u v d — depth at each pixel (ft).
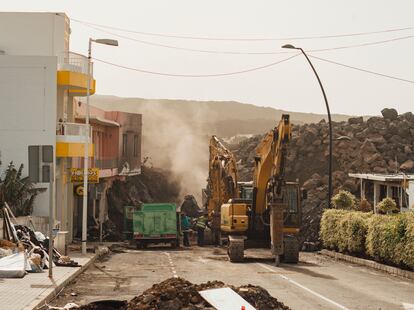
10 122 121.49
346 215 111.24
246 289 47.52
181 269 88.84
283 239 101.09
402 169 191.93
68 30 145.89
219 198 146.82
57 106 129.29
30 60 122.01
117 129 205.05
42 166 65.41
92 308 47.39
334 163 198.59
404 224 84.58
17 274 68.54
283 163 98.99
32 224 101.96
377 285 72.28
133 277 77.82
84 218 106.93
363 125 215.72
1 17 138.82
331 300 58.65
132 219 150.51
